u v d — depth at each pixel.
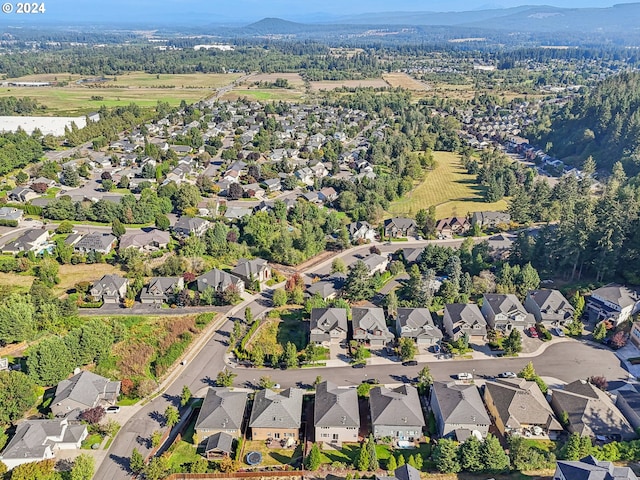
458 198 191.25
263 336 103.31
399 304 112.31
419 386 85.75
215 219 158.88
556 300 108.00
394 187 194.25
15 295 101.56
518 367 93.38
